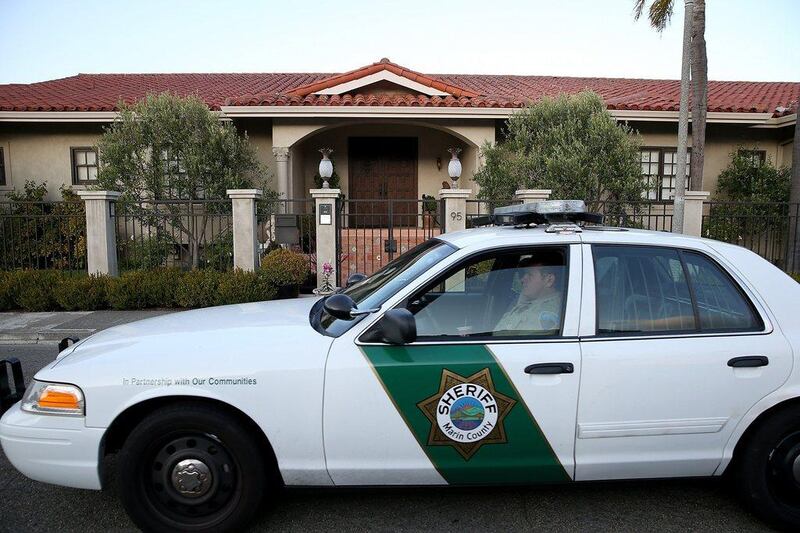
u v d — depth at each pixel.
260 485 3.02
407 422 3.01
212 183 12.12
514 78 19.69
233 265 10.68
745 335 3.16
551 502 3.46
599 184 12.01
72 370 3.04
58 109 13.55
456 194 10.57
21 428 3.01
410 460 3.04
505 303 3.25
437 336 3.13
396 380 2.99
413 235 13.74
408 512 3.34
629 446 3.09
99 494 3.59
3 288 9.63
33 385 3.11
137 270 10.37
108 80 18.36
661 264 3.30
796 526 3.12
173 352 3.08
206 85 17.38
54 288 9.77
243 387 2.96
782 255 13.30
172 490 3.02
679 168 8.13
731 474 3.33
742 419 3.12
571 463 3.08
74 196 13.77
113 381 2.97
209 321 3.57
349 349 3.05
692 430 3.10
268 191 12.57
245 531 3.14
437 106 13.14
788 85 18.12
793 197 11.38
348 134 16.00
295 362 3.00
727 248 3.41
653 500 3.49
